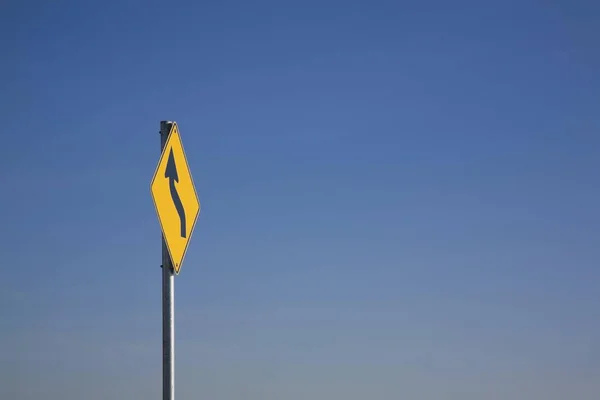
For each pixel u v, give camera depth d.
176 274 7.42
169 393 7.12
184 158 7.81
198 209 7.90
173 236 7.46
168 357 7.18
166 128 7.62
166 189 7.50
